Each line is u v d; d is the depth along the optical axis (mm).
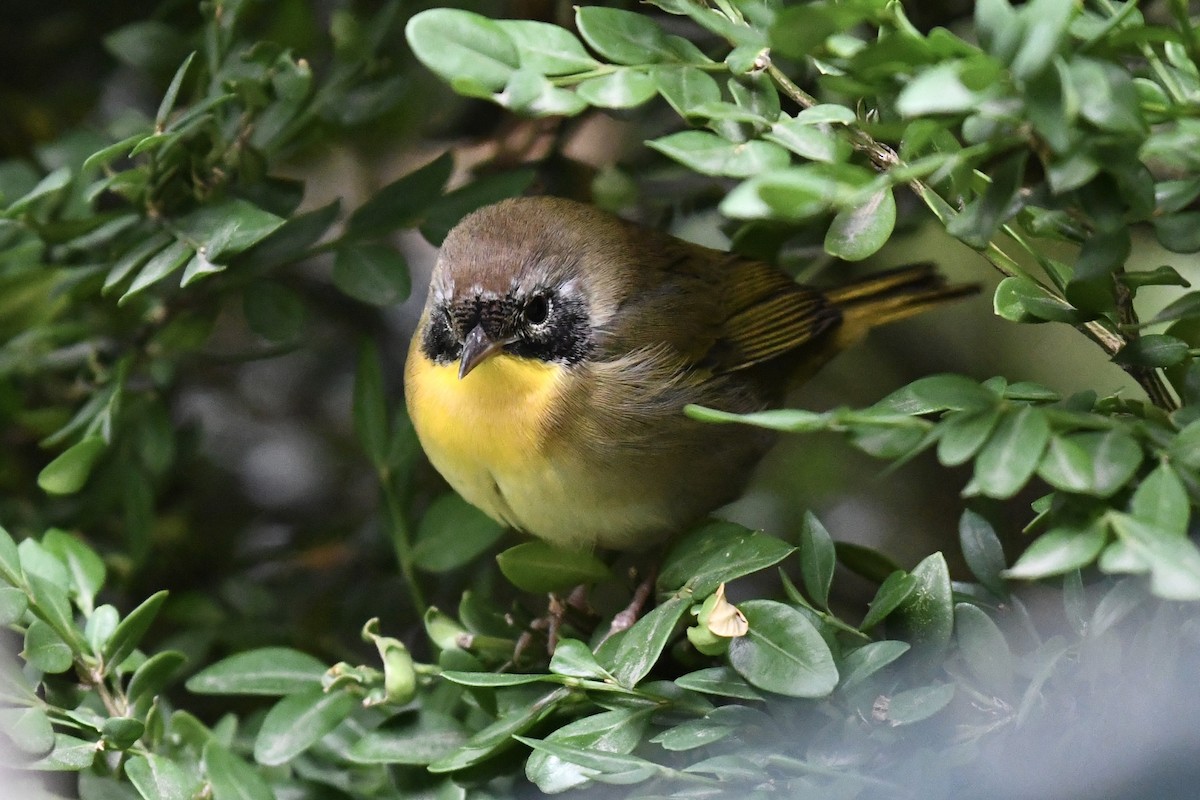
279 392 2637
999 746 2486
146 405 2582
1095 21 2475
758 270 2590
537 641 2547
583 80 2484
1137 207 2465
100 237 2553
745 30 2488
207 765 2512
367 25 2574
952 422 2467
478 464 2561
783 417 2467
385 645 2521
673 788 2500
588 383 2561
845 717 2494
